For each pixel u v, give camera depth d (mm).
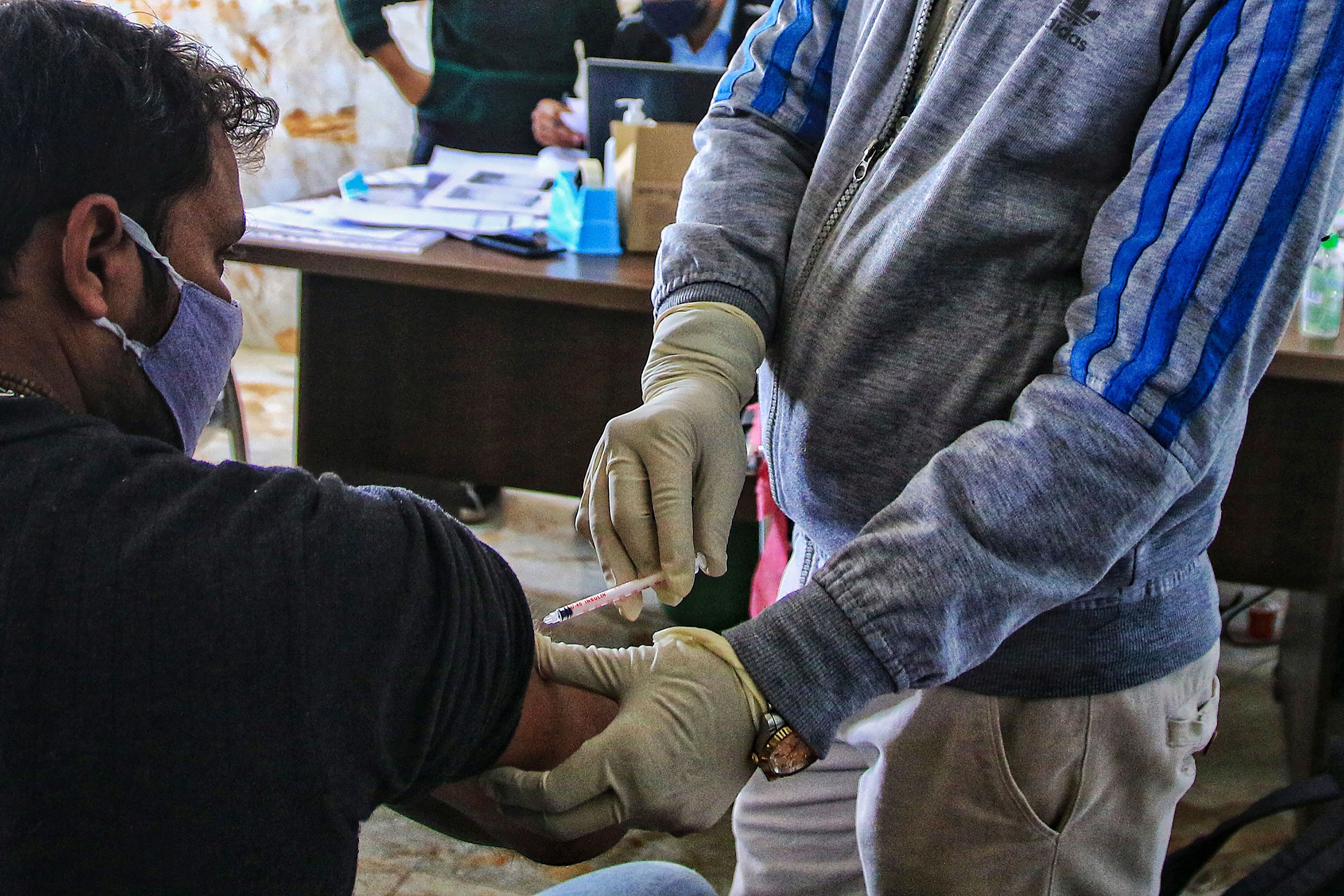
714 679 751
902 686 759
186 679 543
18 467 561
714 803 758
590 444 2094
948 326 903
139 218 629
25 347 623
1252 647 2473
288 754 555
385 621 582
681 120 2203
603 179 2215
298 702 556
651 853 1918
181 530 560
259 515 575
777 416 1044
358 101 3518
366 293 2080
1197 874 1771
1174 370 731
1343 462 1764
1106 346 763
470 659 623
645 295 1875
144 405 686
